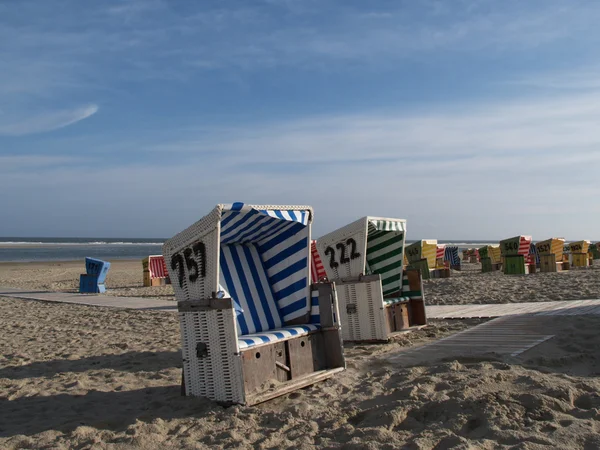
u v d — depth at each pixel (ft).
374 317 24.91
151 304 50.24
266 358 16.56
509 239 68.74
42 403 17.57
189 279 16.63
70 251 304.50
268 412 14.73
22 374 22.56
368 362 20.35
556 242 73.97
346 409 14.53
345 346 24.88
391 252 29.12
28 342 31.17
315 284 19.21
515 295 42.19
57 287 80.18
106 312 45.21
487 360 18.69
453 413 13.14
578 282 49.73
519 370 16.65
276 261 20.01
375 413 13.84
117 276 107.24
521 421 12.30
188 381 16.78
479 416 12.73
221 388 15.78
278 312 19.75
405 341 24.71
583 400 13.62
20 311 48.01
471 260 121.08
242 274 19.22
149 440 12.96
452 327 27.84
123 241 622.95
